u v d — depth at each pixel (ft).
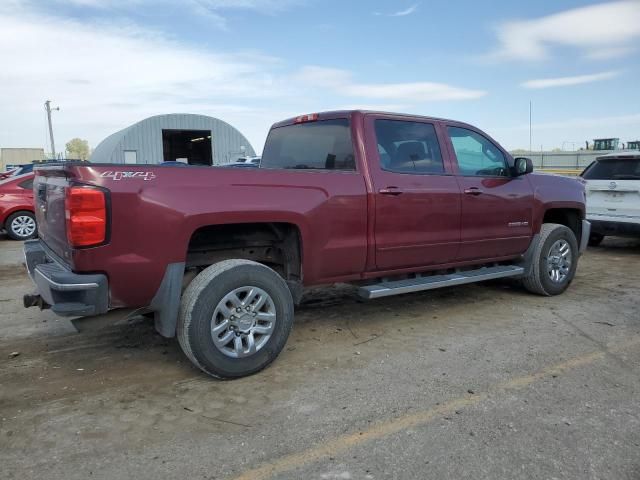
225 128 108.88
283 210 12.93
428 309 18.29
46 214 13.24
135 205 11.05
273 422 10.41
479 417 10.52
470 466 8.88
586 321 16.81
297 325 16.51
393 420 10.43
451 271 17.79
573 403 11.10
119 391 11.85
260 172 12.91
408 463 8.98
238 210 12.21
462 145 17.47
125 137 99.04
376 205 14.66
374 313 17.78
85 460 9.10
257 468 8.86
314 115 16.22
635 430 10.01
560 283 20.03
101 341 15.14
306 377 12.54
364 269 14.94
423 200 15.66
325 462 9.02
